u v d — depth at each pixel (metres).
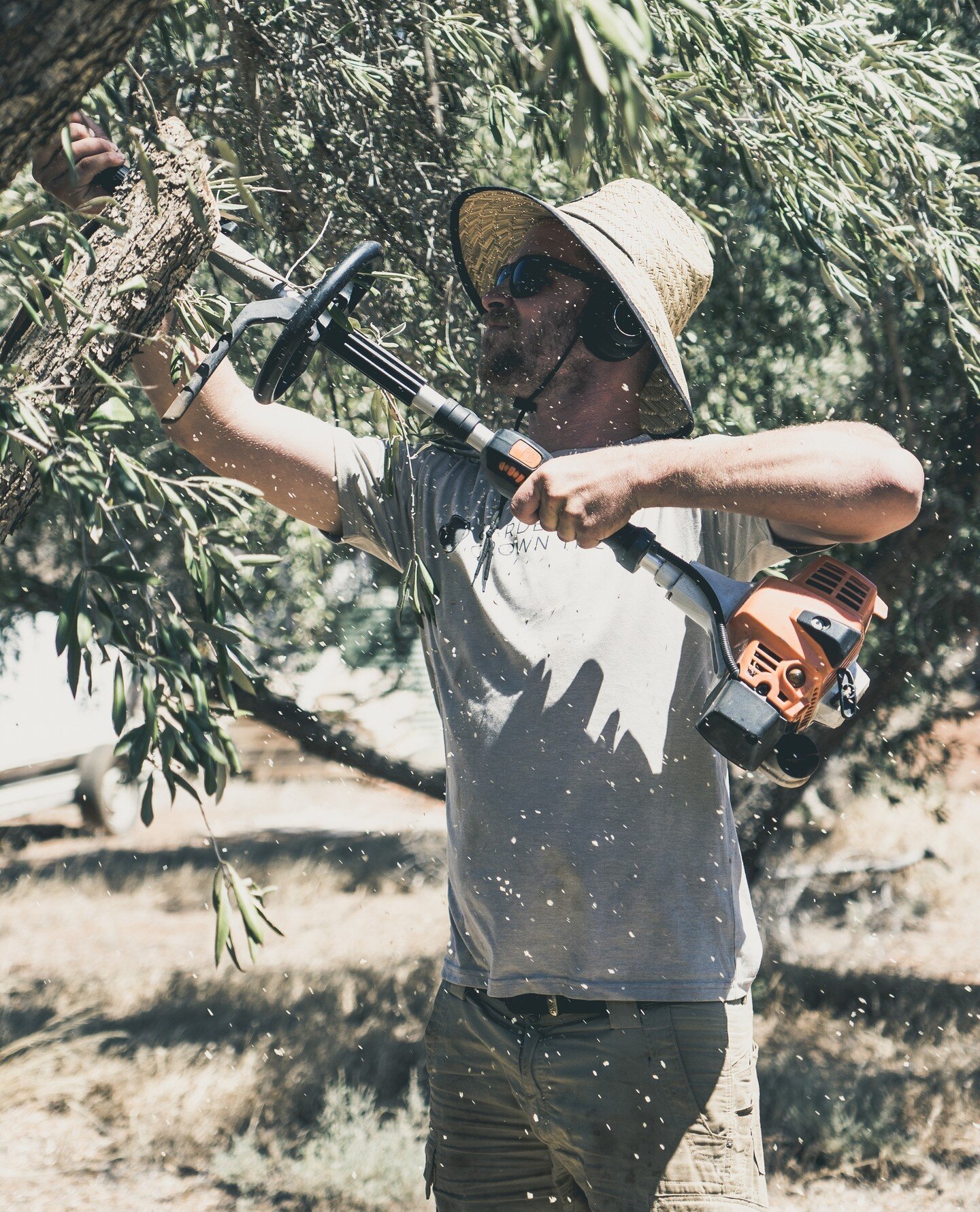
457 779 1.63
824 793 5.53
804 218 2.24
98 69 0.88
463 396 2.11
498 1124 1.70
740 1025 1.54
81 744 10.89
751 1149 1.53
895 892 8.03
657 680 1.54
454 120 2.15
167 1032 5.58
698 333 3.80
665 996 1.49
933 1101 4.64
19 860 10.37
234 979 6.51
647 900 1.50
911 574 4.34
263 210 1.97
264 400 1.44
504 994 1.56
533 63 1.39
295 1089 4.82
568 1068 1.52
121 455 1.08
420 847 10.43
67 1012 5.87
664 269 1.70
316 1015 5.71
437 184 2.01
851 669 1.45
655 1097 1.49
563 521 1.32
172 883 9.29
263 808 13.20
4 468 1.18
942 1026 5.62
